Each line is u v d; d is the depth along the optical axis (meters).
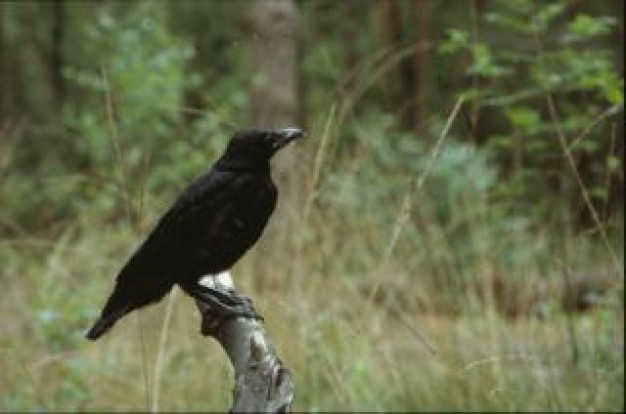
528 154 12.72
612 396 10.21
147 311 11.80
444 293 11.70
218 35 28.52
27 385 11.34
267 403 5.00
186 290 7.22
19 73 35.06
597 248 11.95
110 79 18.56
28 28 33.03
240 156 7.32
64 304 12.77
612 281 10.72
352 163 12.45
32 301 13.03
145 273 7.12
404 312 11.92
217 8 28.67
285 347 10.76
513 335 11.51
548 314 11.27
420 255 12.14
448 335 11.10
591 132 11.33
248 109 18.36
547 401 10.02
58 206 16.52
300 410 10.57
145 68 18.66
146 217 13.23
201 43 28.36
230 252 7.29
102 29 23.44
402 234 12.08
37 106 34.62
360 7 28.47
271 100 17.89
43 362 11.16
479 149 14.80
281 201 12.32
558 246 11.43
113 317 7.12
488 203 13.70
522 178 12.24
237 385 5.20
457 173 13.88
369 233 12.20
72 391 11.16
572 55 11.14
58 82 31.33
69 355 11.60
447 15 21.75
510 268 12.67
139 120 17.80
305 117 24.39
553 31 12.89
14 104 34.81
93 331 7.09
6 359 11.48
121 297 7.13
